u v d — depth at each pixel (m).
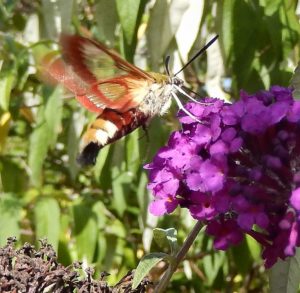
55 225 0.33
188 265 0.41
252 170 0.18
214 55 0.33
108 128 0.23
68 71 0.22
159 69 0.32
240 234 0.19
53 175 0.43
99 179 0.35
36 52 0.33
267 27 0.30
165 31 0.30
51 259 0.21
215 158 0.19
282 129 0.19
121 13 0.29
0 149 0.37
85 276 0.24
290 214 0.18
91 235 0.34
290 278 0.24
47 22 0.32
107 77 0.23
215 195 0.19
